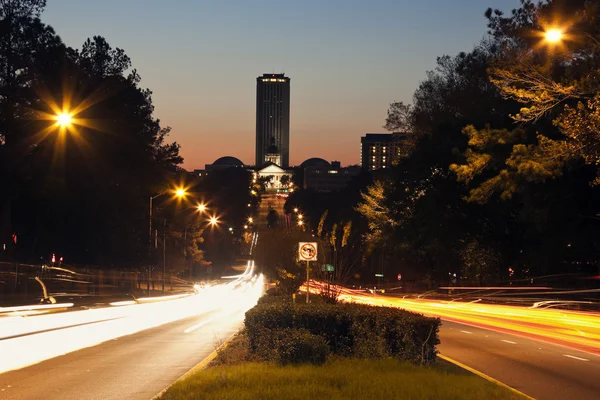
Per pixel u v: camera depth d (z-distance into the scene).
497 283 59.94
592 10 28.78
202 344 22.55
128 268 77.19
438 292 71.94
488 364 18.22
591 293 49.28
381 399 11.27
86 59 70.19
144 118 74.69
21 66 62.59
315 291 30.56
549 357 20.05
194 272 125.06
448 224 57.47
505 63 31.31
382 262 94.94
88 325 29.08
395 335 16.88
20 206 66.88
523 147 32.66
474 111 57.38
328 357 15.88
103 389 13.70
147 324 31.70
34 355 19.11
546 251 46.31
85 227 68.69
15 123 58.53
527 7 32.41
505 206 49.59
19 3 64.12
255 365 15.05
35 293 61.78
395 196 62.88
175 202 86.38
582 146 22.89
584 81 27.86
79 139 62.91
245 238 194.12
